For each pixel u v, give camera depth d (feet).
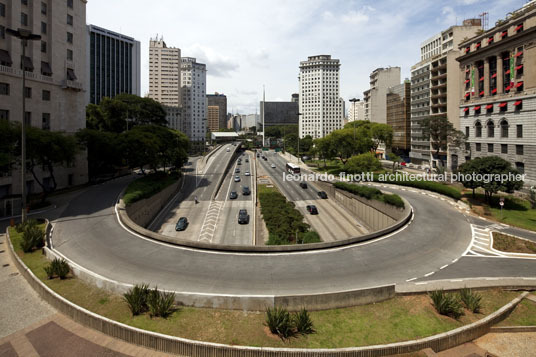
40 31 159.43
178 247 78.54
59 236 88.28
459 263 75.36
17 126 120.26
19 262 65.87
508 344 44.45
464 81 194.49
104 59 530.68
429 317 48.01
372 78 447.01
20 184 148.46
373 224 150.71
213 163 331.57
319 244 79.25
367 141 277.44
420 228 104.99
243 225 147.95
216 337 41.75
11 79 144.25
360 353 38.99
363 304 50.90
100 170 202.18
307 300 48.47
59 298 49.65
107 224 100.42
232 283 59.16
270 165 355.36
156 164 197.16
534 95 145.89
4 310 50.31
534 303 55.01
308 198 205.36
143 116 299.99
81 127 185.37
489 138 174.50
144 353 40.42
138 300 47.09
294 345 40.65
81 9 185.78
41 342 42.55
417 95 316.40
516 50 155.12
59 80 170.09
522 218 117.80
